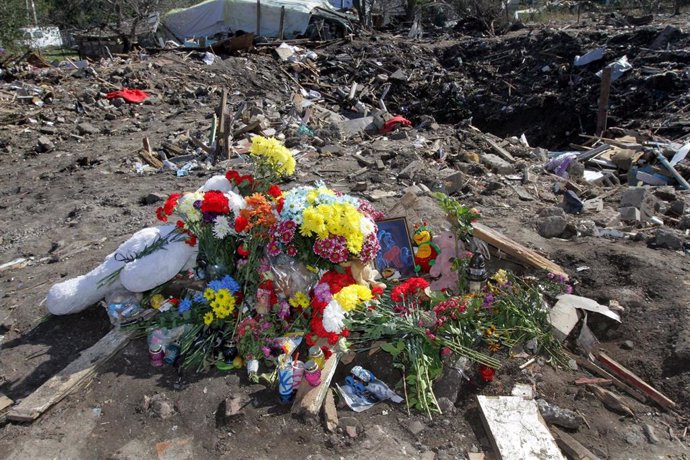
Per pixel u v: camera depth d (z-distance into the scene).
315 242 4.21
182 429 3.83
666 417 3.98
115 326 4.63
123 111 14.36
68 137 12.49
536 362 4.41
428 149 10.77
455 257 4.92
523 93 20.11
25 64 17.78
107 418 3.93
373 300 4.44
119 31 27.20
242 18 27.69
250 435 3.76
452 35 28.08
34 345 4.67
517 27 28.27
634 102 16.58
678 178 8.68
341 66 22.53
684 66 16.88
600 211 7.14
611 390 4.21
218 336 4.37
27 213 8.24
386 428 3.86
